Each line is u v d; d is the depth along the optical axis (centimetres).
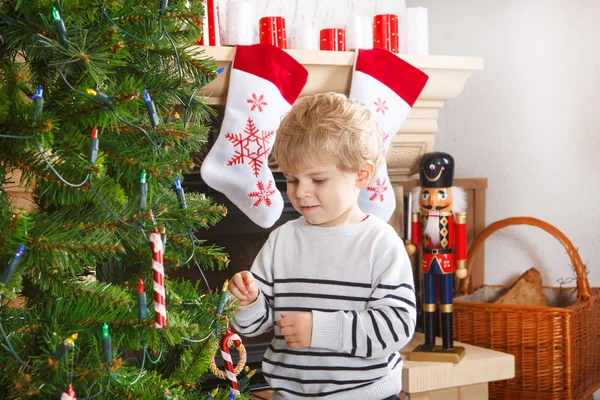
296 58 213
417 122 241
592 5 265
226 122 204
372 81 219
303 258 134
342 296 130
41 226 93
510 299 247
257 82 204
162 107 119
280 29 221
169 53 117
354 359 127
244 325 133
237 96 204
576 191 271
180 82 115
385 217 221
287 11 248
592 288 257
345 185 130
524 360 230
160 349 103
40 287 101
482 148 285
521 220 252
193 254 112
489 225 268
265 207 204
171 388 104
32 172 96
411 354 212
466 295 260
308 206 130
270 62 204
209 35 211
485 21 281
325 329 123
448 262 216
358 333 123
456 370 208
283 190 229
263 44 207
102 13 98
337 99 133
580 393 234
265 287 137
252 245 229
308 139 126
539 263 276
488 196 283
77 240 91
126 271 124
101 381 91
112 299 96
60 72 95
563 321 226
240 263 228
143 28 107
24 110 89
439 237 216
